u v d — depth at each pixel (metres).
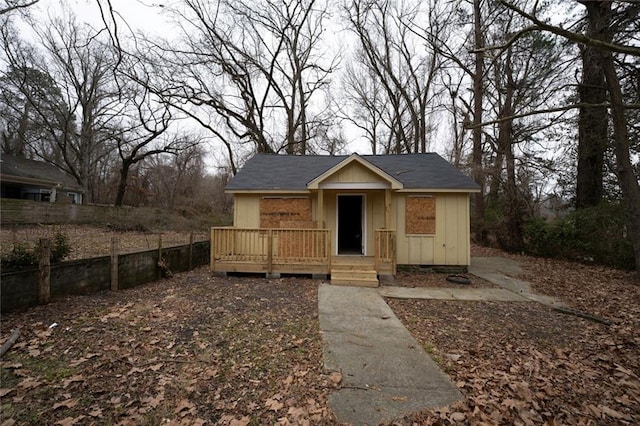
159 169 33.81
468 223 9.26
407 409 2.68
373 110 24.44
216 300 5.77
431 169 10.26
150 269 7.08
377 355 3.73
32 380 2.92
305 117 21.92
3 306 4.32
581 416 2.70
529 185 13.99
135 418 2.49
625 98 9.48
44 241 4.84
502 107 15.27
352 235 10.87
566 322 5.02
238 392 2.90
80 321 4.34
